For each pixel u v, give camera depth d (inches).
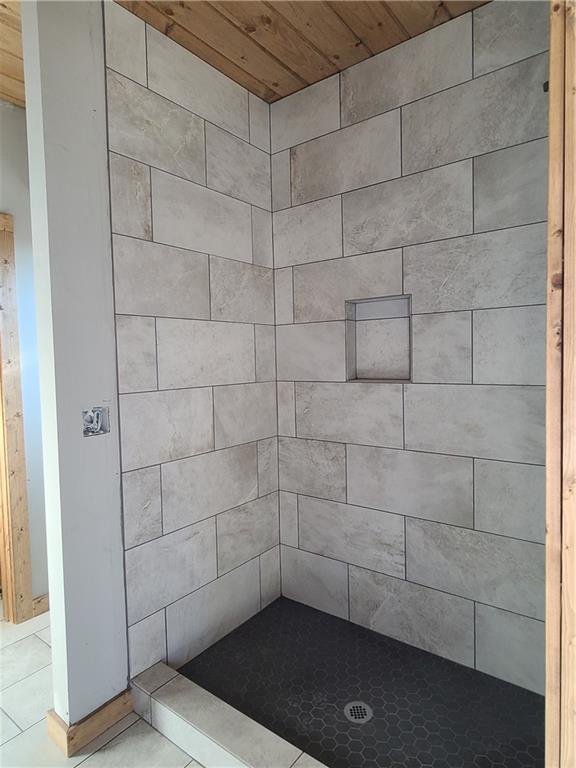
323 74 77.6
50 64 53.6
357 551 79.7
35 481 89.4
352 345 80.9
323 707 62.1
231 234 78.8
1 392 84.8
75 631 57.2
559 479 35.1
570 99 33.5
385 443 75.2
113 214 60.9
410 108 69.7
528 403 61.9
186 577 71.9
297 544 88.0
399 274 72.1
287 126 84.3
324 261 80.7
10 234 85.2
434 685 65.7
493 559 65.7
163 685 63.0
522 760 53.7
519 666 64.4
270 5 61.4
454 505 68.7
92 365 58.6
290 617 83.7
